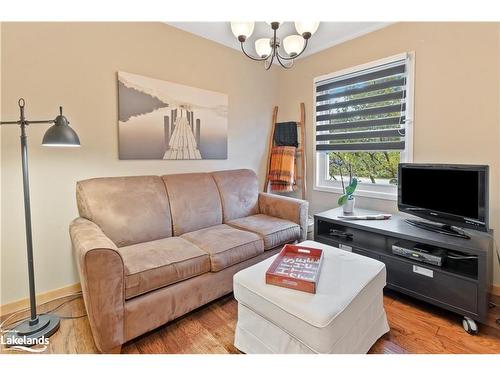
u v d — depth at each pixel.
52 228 1.92
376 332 1.43
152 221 2.01
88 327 1.62
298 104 3.24
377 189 2.61
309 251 1.60
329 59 2.89
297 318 1.13
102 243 1.33
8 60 1.70
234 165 3.04
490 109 1.88
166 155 2.43
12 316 1.73
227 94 2.89
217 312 1.80
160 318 1.51
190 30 2.52
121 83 2.14
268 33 2.56
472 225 1.66
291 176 3.18
